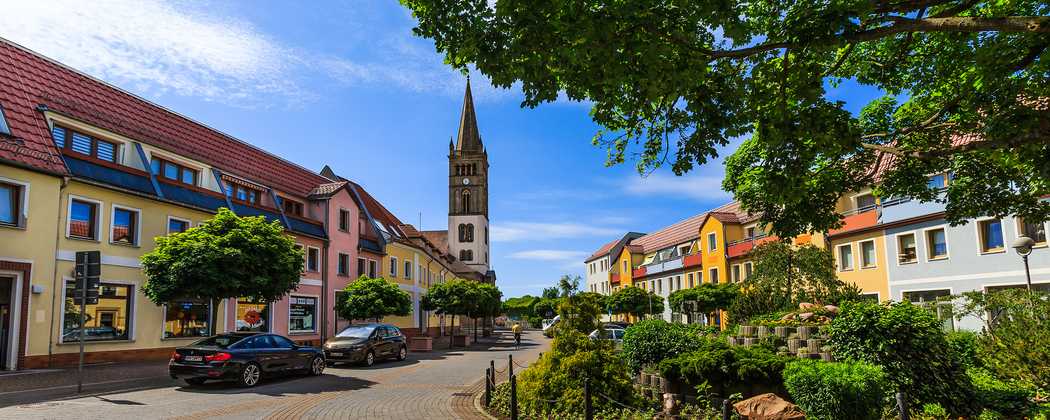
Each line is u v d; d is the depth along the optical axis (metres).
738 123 7.68
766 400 8.77
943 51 9.54
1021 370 9.78
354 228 37.09
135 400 12.59
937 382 8.94
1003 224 22.94
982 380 10.05
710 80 7.76
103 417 10.45
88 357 19.70
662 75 6.72
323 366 19.14
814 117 7.43
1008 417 8.53
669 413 9.89
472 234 97.69
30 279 17.88
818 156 10.99
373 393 14.54
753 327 13.12
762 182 8.97
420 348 34.50
